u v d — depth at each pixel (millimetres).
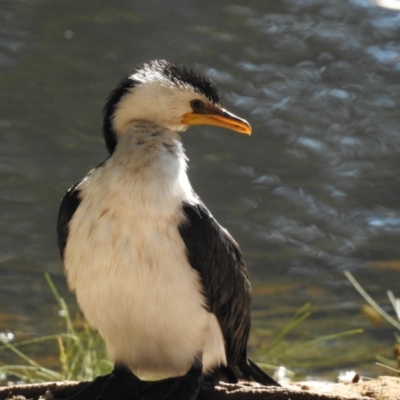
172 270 6992
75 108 18234
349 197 16359
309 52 20016
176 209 7051
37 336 12109
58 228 7551
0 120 17812
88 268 7027
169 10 21250
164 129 7395
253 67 19453
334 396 7043
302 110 18391
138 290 6969
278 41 20344
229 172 16812
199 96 7555
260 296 13477
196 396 7148
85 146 17250
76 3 21406
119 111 7438
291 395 7094
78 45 19984
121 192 6969
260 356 11375
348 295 13625
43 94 18562
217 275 7324
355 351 11891
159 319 7094
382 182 16734
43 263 14352
